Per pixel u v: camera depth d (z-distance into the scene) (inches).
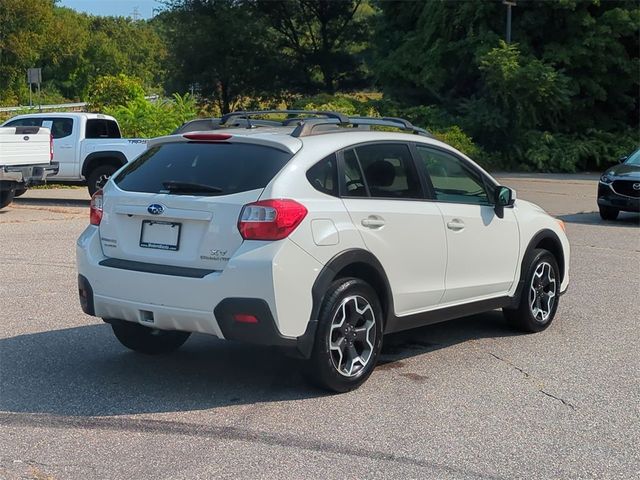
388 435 197.3
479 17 1465.3
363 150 239.6
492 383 241.0
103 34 3277.6
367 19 1894.7
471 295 272.2
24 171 624.1
